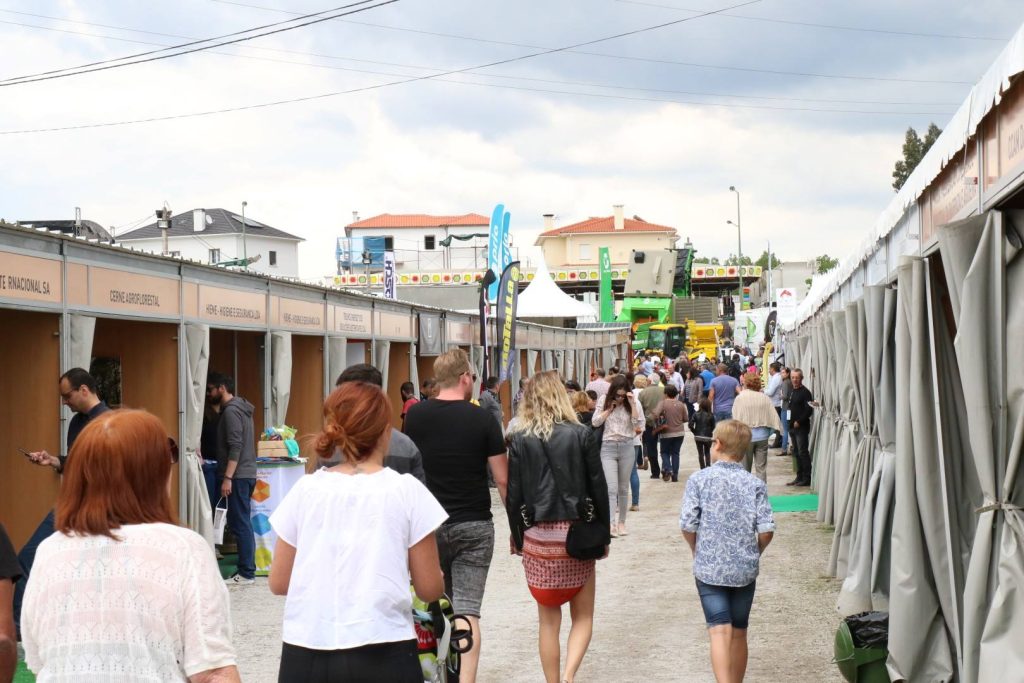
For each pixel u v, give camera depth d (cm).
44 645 271
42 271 780
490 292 2167
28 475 832
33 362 817
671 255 5256
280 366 1209
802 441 1725
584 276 6391
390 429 367
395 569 341
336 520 343
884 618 636
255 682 663
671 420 1845
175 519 287
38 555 277
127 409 289
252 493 1037
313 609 337
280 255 7881
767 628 792
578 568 614
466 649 482
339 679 330
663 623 816
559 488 607
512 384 2411
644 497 1645
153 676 265
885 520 789
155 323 1009
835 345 1234
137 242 7506
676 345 4906
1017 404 498
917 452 607
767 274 5709
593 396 1603
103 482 275
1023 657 475
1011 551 489
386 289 3444
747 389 1516
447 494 600
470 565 604
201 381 1023
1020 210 505
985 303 507
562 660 707
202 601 272
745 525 576
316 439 358
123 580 268
